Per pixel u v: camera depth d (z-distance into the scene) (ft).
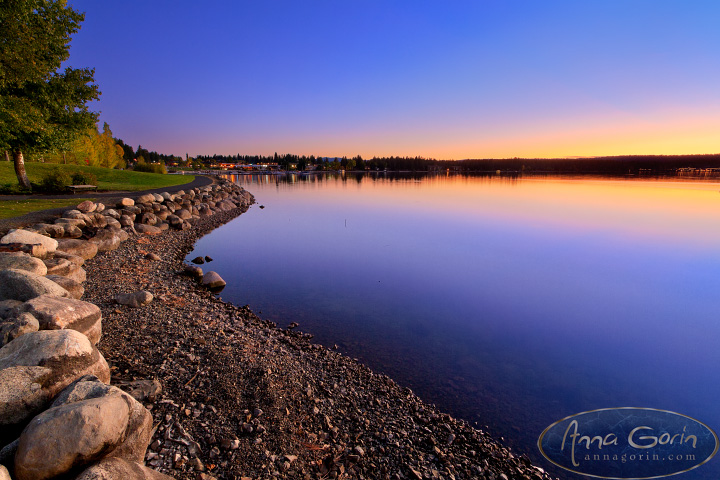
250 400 17.20
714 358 27.63
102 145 180.86
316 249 63.36
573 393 22.82
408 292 41.55
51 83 65.72
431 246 66.64
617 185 261.03
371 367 24.79
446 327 32.30
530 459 17.08
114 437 9.86
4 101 53.88
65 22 63.98
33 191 75.97
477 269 51.67
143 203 70.03
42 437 8.83
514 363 26.43
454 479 14.94
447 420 19.16
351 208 126.62
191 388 17.35
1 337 12.98
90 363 12.87
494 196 173.68
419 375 24.17
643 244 68.64
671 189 216.95
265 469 13.47
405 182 325.83
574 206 131.13
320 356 24.79
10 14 51.29
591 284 45.47
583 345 29.58
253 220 96.68
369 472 14.55
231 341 23.67
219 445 14.17
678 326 33.55
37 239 29.37
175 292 34.45
